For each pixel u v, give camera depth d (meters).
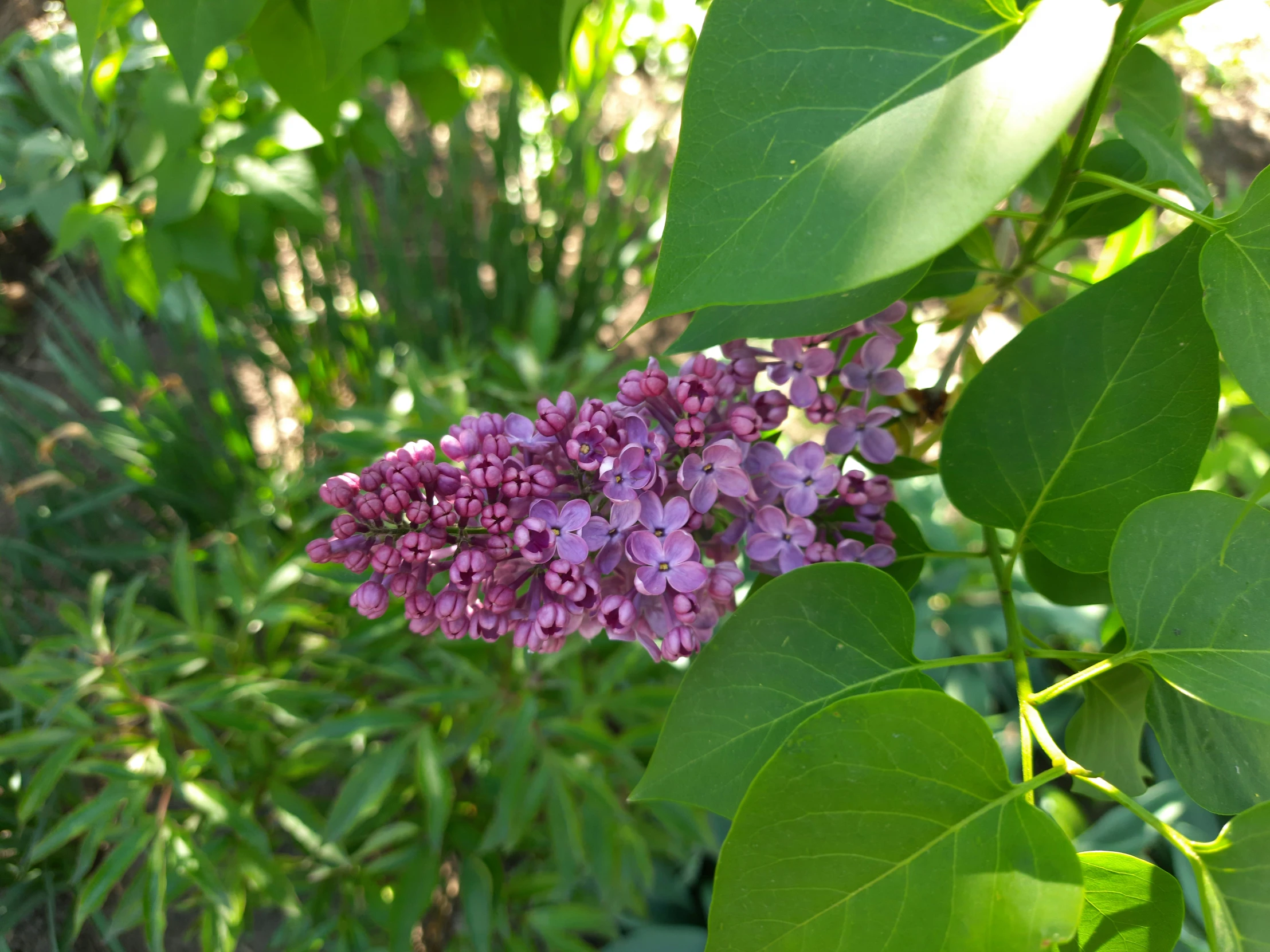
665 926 0.58
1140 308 0.20
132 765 0.51
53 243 0.97
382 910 0.53
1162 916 0.18
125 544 0.69
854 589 0.20
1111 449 0.21
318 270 0.94
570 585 0.20
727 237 0.14
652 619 0.21
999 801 0.17
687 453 0.22
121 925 0.48
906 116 0.14
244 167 0.57
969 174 0.14
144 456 0.66
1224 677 0.18
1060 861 0.16
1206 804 0.20
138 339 0.68
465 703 0.56
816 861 0.17
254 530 0.67
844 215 0.14
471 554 0.20
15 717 0.56
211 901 0.49
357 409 0.60
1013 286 0.27
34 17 0.86
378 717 0.50
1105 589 0.24
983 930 0.16
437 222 0.99
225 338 0.74
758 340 0.24
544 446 0.22
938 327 0.28
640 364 0.63
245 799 0.55
